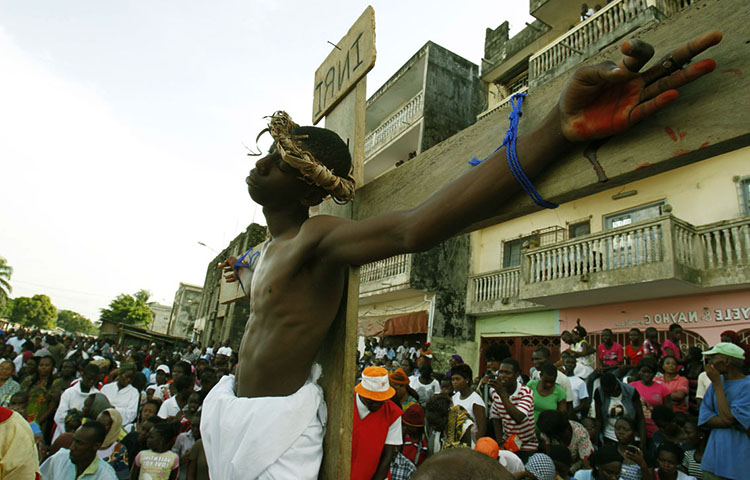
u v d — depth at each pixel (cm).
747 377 366
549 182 109
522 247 1157
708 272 823
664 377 528
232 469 128
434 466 74
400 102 1725
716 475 360
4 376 537
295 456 132
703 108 90
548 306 1111
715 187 878
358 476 307
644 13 932
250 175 159
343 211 202
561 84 118
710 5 97
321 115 224
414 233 118
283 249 151
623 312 980
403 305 1421
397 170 179
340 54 212
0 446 210
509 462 350
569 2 1224
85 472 329
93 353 1291
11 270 4822
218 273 2430
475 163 135
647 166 93
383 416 325
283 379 142
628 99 94
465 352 1278
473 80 1577
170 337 2152
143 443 434
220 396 145
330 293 146
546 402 453
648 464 422
